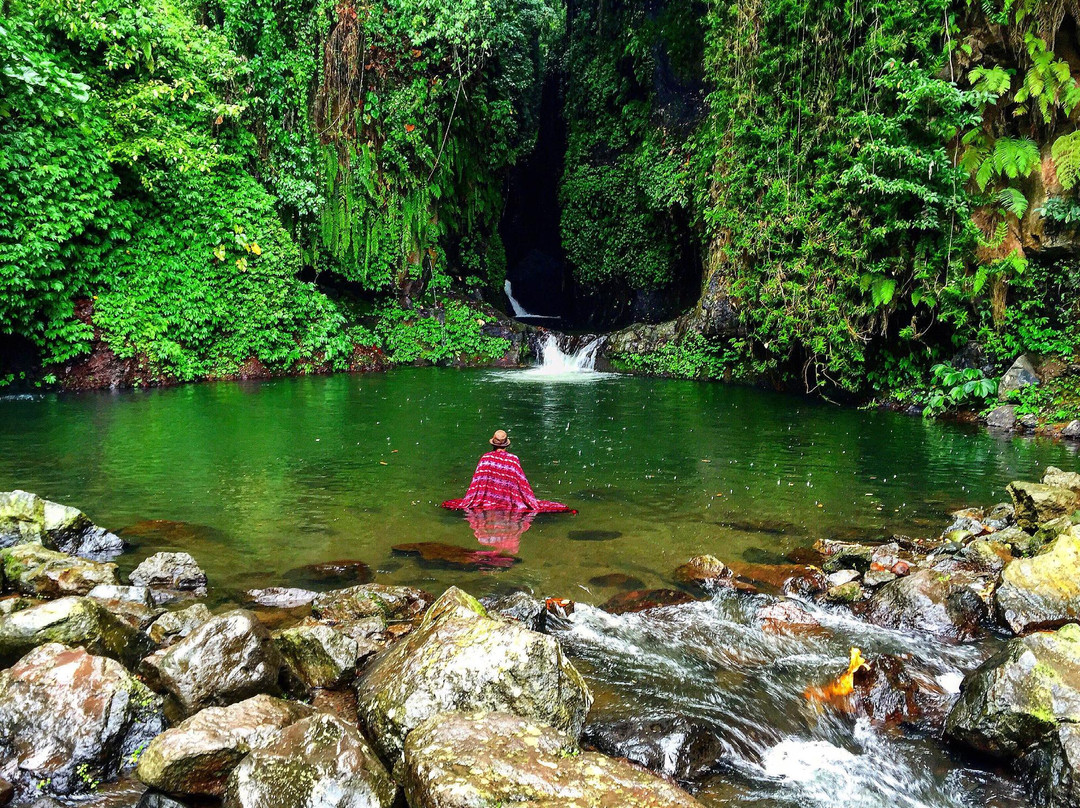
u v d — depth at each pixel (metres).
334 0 17.81
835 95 12.81
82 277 13.87
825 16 12.79
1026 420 10.82
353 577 5.07
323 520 6.29
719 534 6.12
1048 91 10.94
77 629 3.47
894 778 3.14
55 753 2.87
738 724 3.47
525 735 2.80
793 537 6.09
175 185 15.20
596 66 21.94
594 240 22.44
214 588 4.84
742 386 15.65
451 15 18.36
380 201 19.11
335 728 2.79
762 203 14.05
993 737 3.16
